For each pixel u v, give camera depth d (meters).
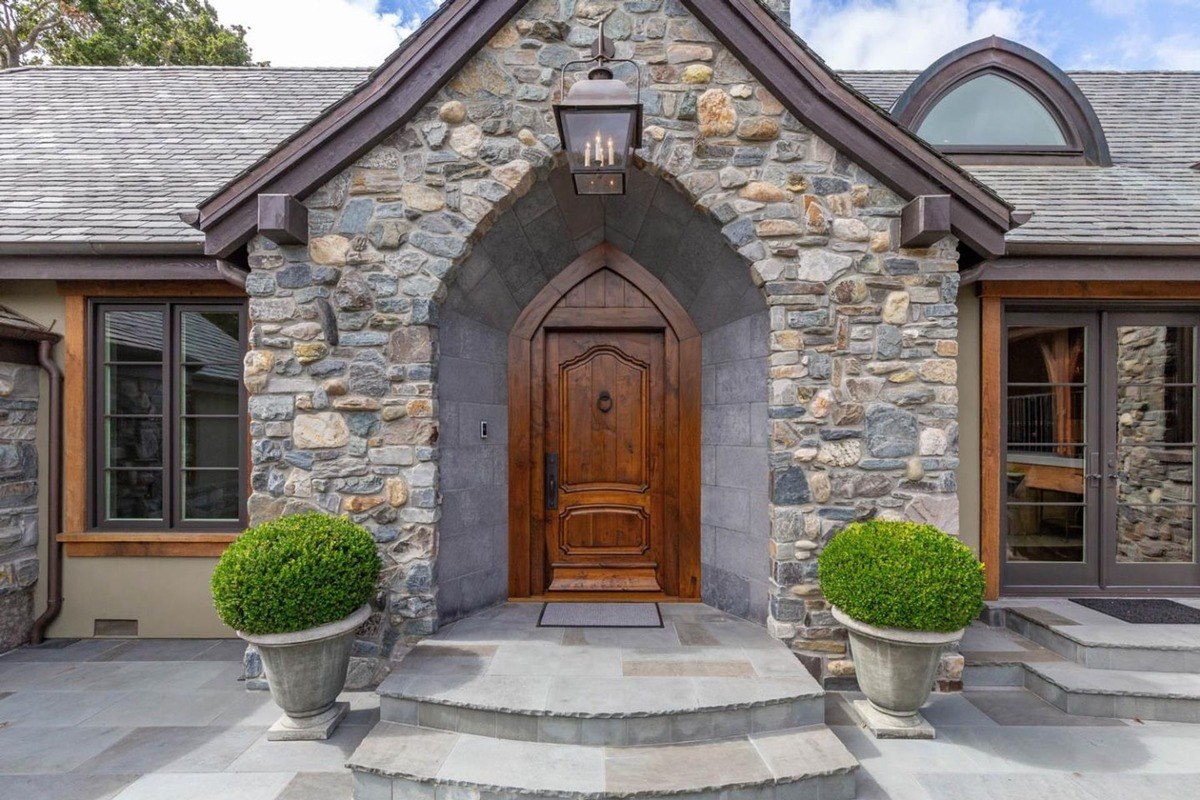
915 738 3.29
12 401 4.55
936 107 5.79
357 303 3.80
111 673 4.11
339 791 2.85
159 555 4.76
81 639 4.73
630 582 4.86
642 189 4.03
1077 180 5.32
